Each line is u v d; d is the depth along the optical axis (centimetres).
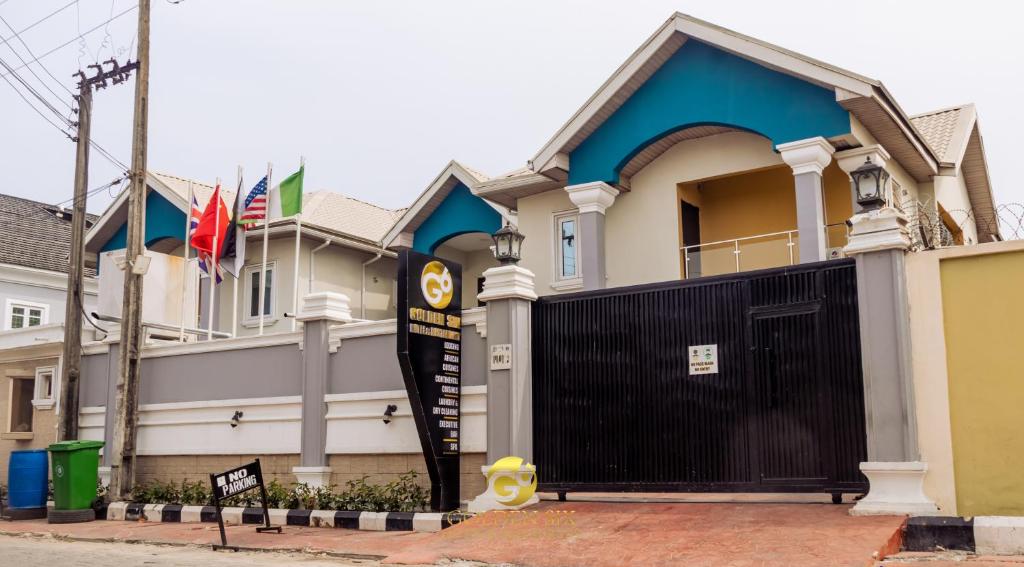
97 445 1551
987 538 845
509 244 1255
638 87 1670
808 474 1036
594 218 1700
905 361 975
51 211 3675
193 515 1398
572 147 1733
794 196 1756
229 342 1578
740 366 1099
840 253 1566
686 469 1116
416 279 1220
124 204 2447
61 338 1984
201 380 1609
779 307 1083
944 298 984
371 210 2772
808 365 1055
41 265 3259
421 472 1316
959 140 1877
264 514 1212
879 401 982
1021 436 927
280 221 2331
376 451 1357
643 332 1175
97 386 1794
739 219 1805
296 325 2067
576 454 1195
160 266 1853
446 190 2128
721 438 1099
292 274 2381
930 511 930
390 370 1367
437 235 2155
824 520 933
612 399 1182
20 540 1328
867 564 779
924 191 1830
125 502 1546
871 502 953
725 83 1578
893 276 995
